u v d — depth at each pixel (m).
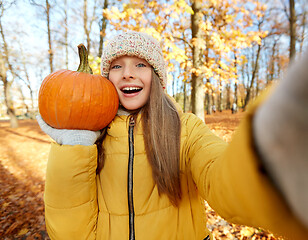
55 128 1.06
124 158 1.11
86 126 1.06
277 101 0.28
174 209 1.06
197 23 5.65
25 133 11.25
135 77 1.15
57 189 0.90
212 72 6.42
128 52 1.12
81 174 0.93
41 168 5.54
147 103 1.18
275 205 0.33
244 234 2.52
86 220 0.98
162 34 5.22
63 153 0.90
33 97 31.09
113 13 4.68
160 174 1.02
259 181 0.33
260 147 0.31
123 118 1.19
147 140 1.09
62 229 0.93
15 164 5.88
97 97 1.07
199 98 5.94
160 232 1.03
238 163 0.39
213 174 0.62
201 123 1.17
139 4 5.21
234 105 22.84
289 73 0.27
